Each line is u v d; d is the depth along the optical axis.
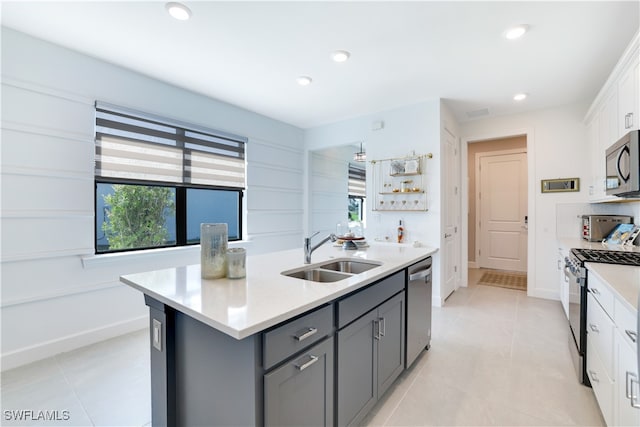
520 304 3.63
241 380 1.06
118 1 1.88
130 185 2.93
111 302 2.69
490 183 5.72
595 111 3.11
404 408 1.77
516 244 5.50
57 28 2.16
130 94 2.81
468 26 2.14
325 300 1.25
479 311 3.40
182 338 1.32
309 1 1.89
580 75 2.89
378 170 4.04
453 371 2.16
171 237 3.28
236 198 3.96
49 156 2.35
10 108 2.17
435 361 2.30
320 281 1.98
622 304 1.23
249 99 3.57
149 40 2.33
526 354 2.40
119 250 2.89
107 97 2.66
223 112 3.66
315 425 1.26
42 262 2.33
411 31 2.20
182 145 3.27
